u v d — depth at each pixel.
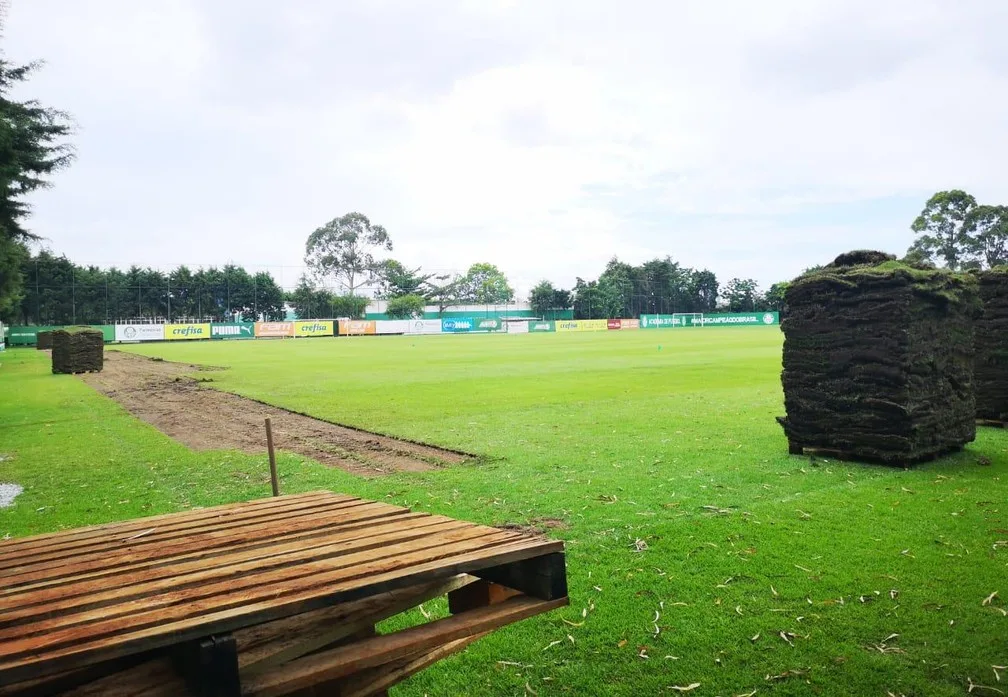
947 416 11.16
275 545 3.50
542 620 5.39
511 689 4.47
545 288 118.00
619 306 122.19
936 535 7.22
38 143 35.19
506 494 9.21
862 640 4.97
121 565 3.29
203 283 98.25
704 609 5.53
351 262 134.62
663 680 4.51
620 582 6.11
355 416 17.03
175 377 30.30
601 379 24.64
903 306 10.34
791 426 11.52
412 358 39.16
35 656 2.21
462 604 3.84
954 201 87.31
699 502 8.64
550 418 15.84
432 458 11.89
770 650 4.86
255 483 10.49
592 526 7.75
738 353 38.59
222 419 17.75
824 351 11.10
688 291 131.88
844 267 11.36
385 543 3.42
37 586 3.00
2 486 10.98
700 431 13.76
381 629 5.26
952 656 4.72
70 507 9.46
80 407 21.25
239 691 2.51
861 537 7.20
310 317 103.31
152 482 10.86
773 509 8.29
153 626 2.44
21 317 86.19
